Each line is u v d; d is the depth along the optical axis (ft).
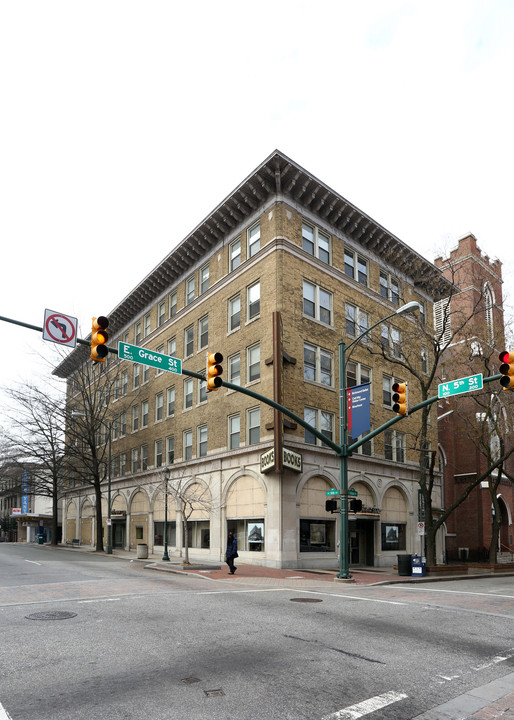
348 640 30.63
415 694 21.83
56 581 60.44
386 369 108.47
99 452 154.30
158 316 129.29
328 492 68.74
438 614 40.34
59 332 41.22
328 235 100.07
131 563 93.25
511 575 93.86
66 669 24.22
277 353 85.10
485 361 94.58
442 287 114.11
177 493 90.99
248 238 98.27
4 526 265.34
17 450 145.59
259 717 18.97
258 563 84.99
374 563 99.19
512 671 25.36
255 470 88.48
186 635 31.12
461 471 137.28
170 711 19.35
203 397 106.42
